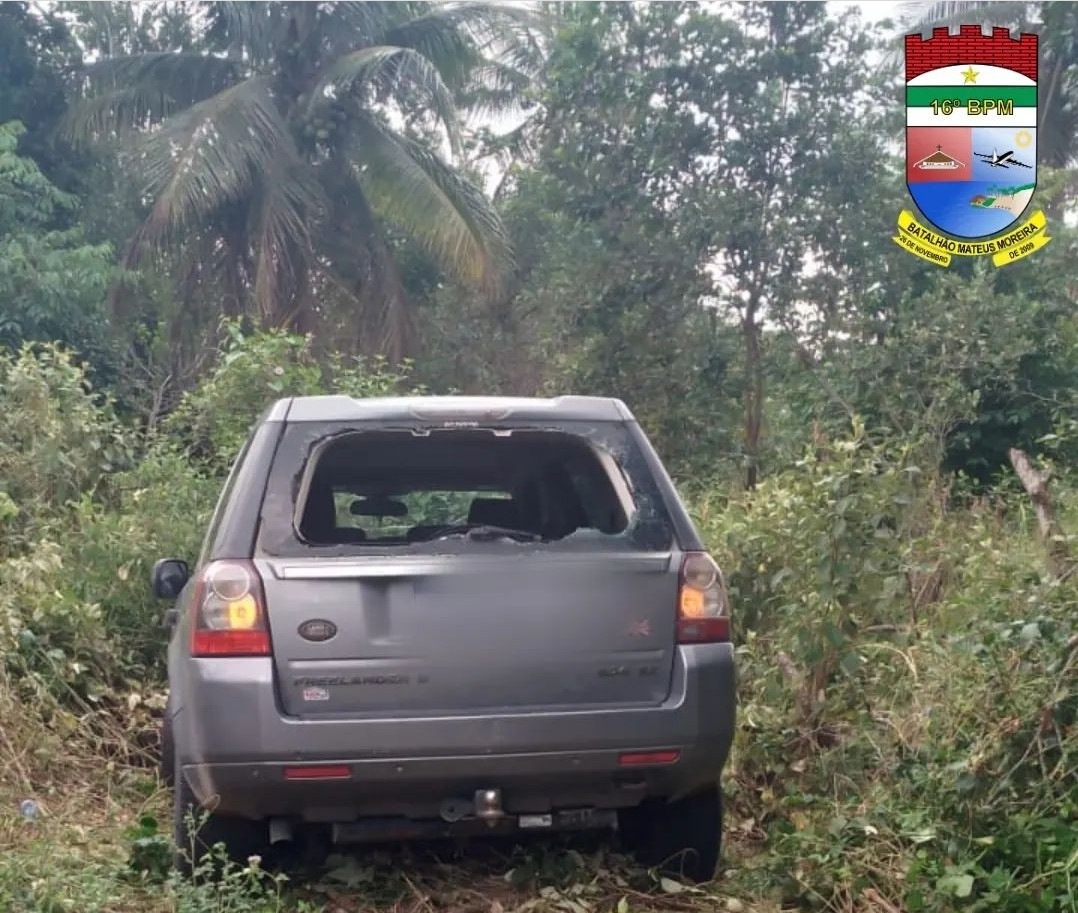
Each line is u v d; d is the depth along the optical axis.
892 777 4.82
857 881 4.30
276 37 16.12
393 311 16.44
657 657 4.07
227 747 3.82
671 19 13.07
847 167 12.94
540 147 15.85
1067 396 11.30
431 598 3.96
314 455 4.23
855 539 5.34
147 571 7.41
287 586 3.92
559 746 3.93
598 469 4.55
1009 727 4.27
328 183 16.30
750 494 7.57
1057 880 4.01
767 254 12.98
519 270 17.69
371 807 4.00
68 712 6.21
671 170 13.17
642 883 4.54
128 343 15.70
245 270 16.39
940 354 11.42
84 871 4.34
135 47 17.75
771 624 6.34
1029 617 4.47
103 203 17.05
